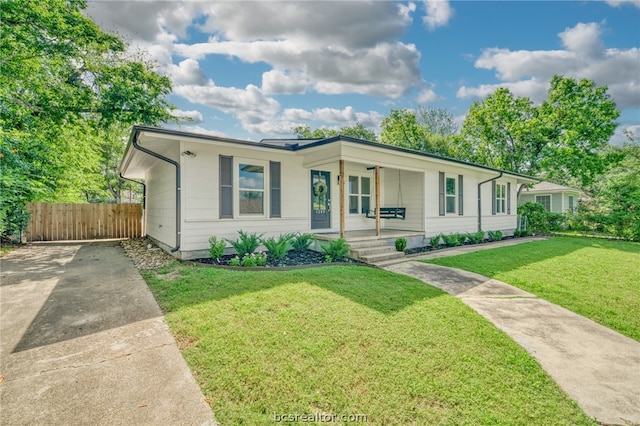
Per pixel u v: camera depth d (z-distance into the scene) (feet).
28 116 32.58
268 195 27.04
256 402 7.29
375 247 27.12
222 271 18.63
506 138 68.49
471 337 10.82
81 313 12.52
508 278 19.36
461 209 39.47
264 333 10.52
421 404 7.35
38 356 9.24
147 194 40.09
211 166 23.85
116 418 6.74
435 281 18.42
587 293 16.58
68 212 39.01
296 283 16.19
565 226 55.31
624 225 46.19
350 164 34.47
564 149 58.85
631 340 11.19
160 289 15.42
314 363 8.87
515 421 6.88
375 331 10.91
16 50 31.71
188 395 7.52
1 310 12.90
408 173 35.65
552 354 10.02
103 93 38.86
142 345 9.89
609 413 7.24
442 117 119.65
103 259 24.54
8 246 31.94
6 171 26.96
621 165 55.31
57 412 6.90
